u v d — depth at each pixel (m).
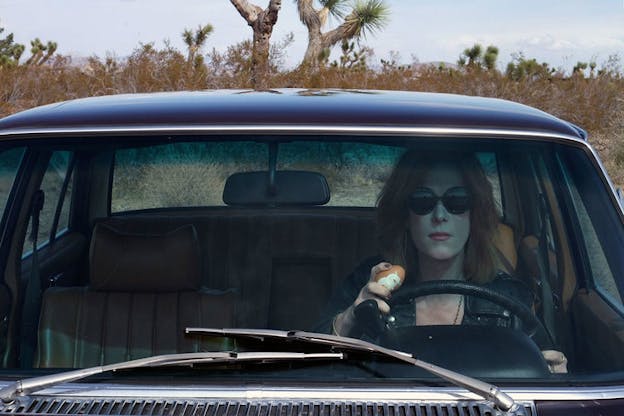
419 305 2.56
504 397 2.06
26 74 17.44
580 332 2.49
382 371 2.20
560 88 18.78
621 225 2.53
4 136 2.62
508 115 2.73
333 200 2.92
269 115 2.64
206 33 23.22
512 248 2.72
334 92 3.11
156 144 2.59
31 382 2.10
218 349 2.36
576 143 2.65
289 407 2.07
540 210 2.77
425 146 2.60
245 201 2.96
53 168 2.94
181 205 3.12
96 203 3.22
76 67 18.22
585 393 2.14
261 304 2.73
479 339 2.38
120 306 2.57
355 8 22.12
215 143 2.61
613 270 2.46
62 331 2.57
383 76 19.23
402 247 2.65
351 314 2.54
